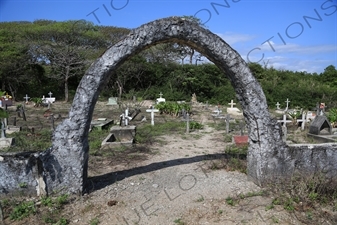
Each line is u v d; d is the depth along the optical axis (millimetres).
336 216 4844
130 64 31438
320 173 5906
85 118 5426
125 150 9445
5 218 4762
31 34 30516
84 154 5516
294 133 13359
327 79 35312
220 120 17719
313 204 5176
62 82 32688
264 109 5758
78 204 5219
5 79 28750
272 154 5793
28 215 4816
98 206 5172
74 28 31469
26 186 5363
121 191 5785
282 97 29266
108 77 5504
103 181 6316
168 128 14344
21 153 5750
